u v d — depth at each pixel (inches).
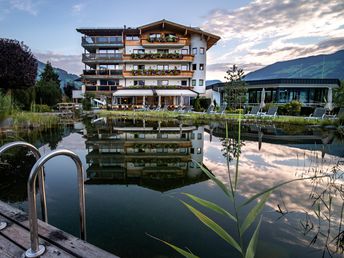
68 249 43.9
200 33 1021.2
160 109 868.0
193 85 1048.2
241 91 724.7
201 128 373.7
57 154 46.8
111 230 68.6
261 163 152.7
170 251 59.2
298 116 534.0
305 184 112.0
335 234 68.6
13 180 111.5
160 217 77.1
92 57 1118.4
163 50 1050.7
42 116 421.4
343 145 223.1
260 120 485.4
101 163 147.6
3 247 45.1
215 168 139.9
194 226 71.6
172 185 108.7
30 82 457.1
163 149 197.2
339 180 117.9
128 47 1048.8
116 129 348.5
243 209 84.3
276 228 72.4
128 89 984.3
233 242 29.7
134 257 56.7
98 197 93.7
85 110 873.5
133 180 115.2
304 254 59.1
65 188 103.7
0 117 307.0
